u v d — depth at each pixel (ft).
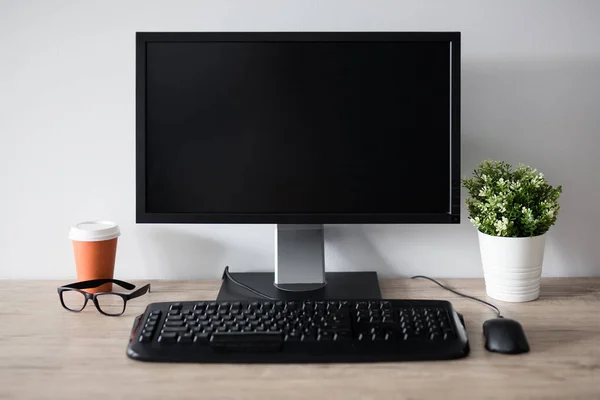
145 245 4.31
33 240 4.31
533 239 3.59
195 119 3.64
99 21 4.12
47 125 4.20
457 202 3.62
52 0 4.10
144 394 2.56
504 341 2.94
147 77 3.63
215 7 4.11
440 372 2.75
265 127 3.65
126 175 4.24
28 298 3.84
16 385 2.65
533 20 4.07
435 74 3.60
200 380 2.68
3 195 4.26
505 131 4.16
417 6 4.09
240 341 2.93
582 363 2.82
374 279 4.08
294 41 3.59
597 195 4.20
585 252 4.26
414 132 3.64
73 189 4.25
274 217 3.67
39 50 4.13
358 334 3.02
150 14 4.12
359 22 4.11
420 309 3.25
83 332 3.24
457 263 4.29
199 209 3.69
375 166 3.66
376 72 3.61
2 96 4.17
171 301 3.66
